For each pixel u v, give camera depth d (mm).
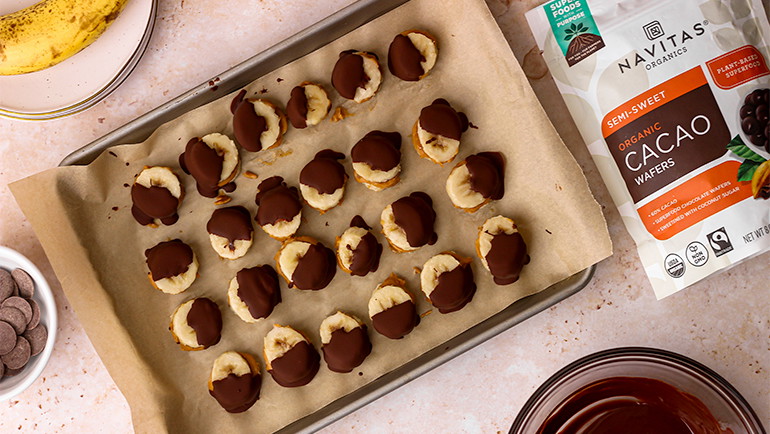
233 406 847
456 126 831
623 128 833
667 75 828
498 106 833
